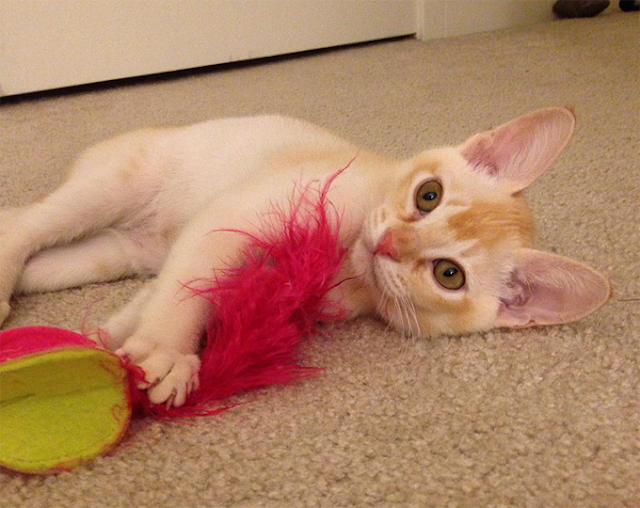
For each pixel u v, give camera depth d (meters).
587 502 0.24
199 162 0.44
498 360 0.32
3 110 0.70
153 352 0.28
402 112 0.67
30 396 0.24
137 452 0.25
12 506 0.23
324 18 0.93
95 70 0.76
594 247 0.41
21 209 0.42
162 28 0.79
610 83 0.74
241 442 0.26
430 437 0.27
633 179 0.50
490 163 0.38
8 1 0.69
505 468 0.25
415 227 0.34
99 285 0.39
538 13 1.21
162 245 0.42
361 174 0.38
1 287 0.35
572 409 0.28
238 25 0.85
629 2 1.26
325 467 0.25
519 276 0.35
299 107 0.69
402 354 0.33
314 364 0.31
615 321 0.34
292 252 0.32
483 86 0.75
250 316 0.29
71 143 0.59
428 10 1.03
